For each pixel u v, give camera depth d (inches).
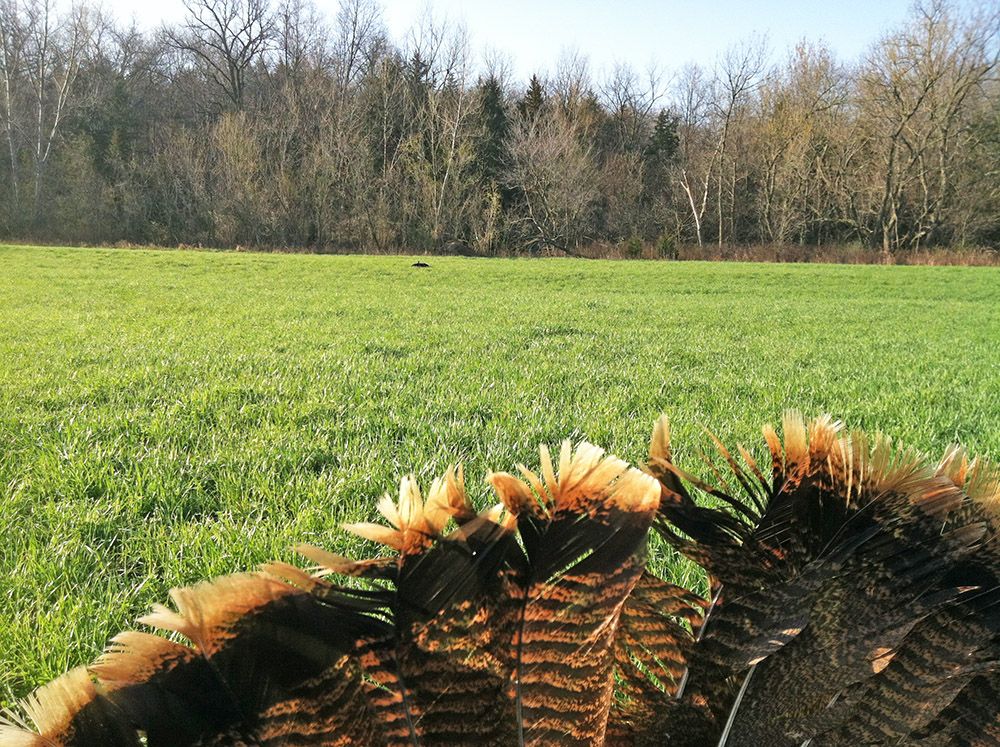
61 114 3048.7
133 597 161.5
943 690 35.3
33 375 432.1
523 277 1679.4
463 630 31.1
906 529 36.3
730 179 3287.4
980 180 2731.3
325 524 200.1
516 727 31.5
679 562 162.7
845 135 2974.9
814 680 35.6
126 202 2851.9
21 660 136.4
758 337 743.7
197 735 28.7
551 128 3053.6
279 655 29.5
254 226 2834.6
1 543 193.8
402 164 3041.3
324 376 442.6
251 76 3636.8
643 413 370.0
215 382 412.8
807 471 37.9
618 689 39.8
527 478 33.7
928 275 1943.9
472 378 456.8
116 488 235.1
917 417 365.1
